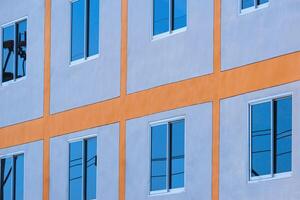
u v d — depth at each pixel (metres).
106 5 31.16
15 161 33.94
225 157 27.11
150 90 29.42
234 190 26.78
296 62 25.72
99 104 31.03
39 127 33.09
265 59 26.42
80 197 31.36
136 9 30.14
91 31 31.69
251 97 26.64
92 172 31.09
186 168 28.08
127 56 30.27
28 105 33.62
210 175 27.45
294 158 25.47
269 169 26.06
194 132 28.00
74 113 31.88
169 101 28.81
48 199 32.41
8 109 34.38
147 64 29.61
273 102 26.19
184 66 28.50
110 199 30.30
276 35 26.23
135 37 30.08
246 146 26.61
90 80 31.45
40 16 33.56
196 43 28.22
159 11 29.44
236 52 27.14
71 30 32.38
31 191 33.09
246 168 26.53
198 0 28.27
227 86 27.30
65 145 32.06
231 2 27.38
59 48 32.72
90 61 31.52
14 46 34.44
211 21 27.88
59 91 32.53
